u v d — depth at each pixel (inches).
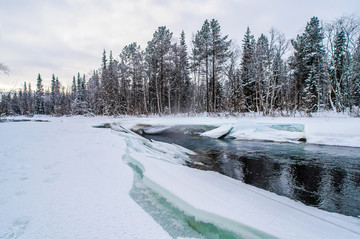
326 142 329.4
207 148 334.3
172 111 1119.6
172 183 106.0
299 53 901.8
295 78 904.9
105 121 647.8
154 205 87.3
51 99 1722.4
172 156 241.3
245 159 257.4
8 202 78.7
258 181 180.5
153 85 1077.1
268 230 69.5
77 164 135.9
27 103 1688.0
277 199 123.4
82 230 62.8
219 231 74.9
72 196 87.4
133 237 61.3
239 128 438.6
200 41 863.7
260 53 721.0
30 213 71.3
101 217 71.7
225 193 103.3
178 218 80.7
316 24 890.7
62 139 243.3
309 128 364.5
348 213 123.4
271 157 264.7
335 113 682.8
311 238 67.9
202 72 973.8
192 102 1163.3
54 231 61.2
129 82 1115.3
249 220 75.0
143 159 150.3
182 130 533.6
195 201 87.1
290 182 177.9
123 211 77.6
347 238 74.2
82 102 1250.0
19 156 151.0
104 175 117.0
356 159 243.1
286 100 783.7
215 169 215.8
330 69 794.8
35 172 116.4
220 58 868.6
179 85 995.9
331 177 187.9
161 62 990.4
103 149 185.8
